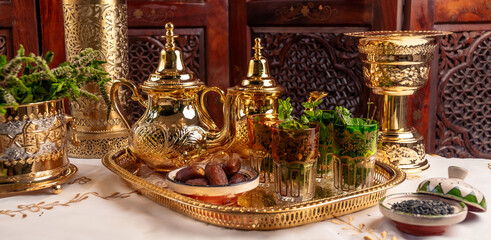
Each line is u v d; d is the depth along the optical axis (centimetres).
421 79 117
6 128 97
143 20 190
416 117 178
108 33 137
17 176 100
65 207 96
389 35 113
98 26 136
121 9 140
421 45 112
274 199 99
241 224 84
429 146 182
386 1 166
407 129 123
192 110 110
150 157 109
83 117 137
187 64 197
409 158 118
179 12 191
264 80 115
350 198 88
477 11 172
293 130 90
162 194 92
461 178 94
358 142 95
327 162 108
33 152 100
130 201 99
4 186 99
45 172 103
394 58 114
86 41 136
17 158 99
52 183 102
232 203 95
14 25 181
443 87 179
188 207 89
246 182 92
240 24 194
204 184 92
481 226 84
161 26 191
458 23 173
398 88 117
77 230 85
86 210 94
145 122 110
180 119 108
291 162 92
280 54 192
